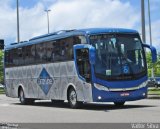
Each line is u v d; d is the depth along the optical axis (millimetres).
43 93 27359
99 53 22234
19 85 30625
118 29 22781
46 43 26641
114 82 22219
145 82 22906
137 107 23219
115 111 21219
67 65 24266
